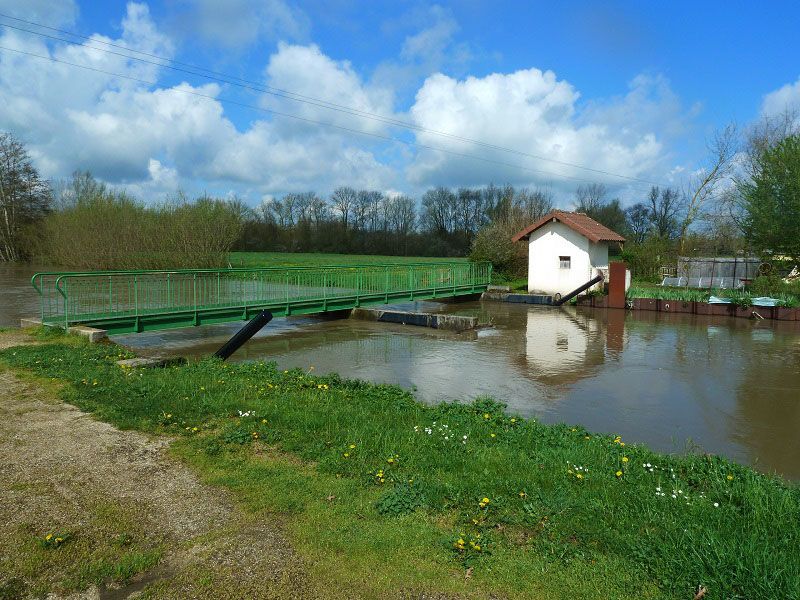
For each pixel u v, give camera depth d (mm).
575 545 3697
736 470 5250
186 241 37281
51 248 42906
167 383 7738
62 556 3504
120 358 9742
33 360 8898
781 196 22609
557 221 27141
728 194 34281
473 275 27922
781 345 15469
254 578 3311
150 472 4859
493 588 3242
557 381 11211
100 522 3945
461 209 74750
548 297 25875
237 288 17312
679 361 13250
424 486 4520
